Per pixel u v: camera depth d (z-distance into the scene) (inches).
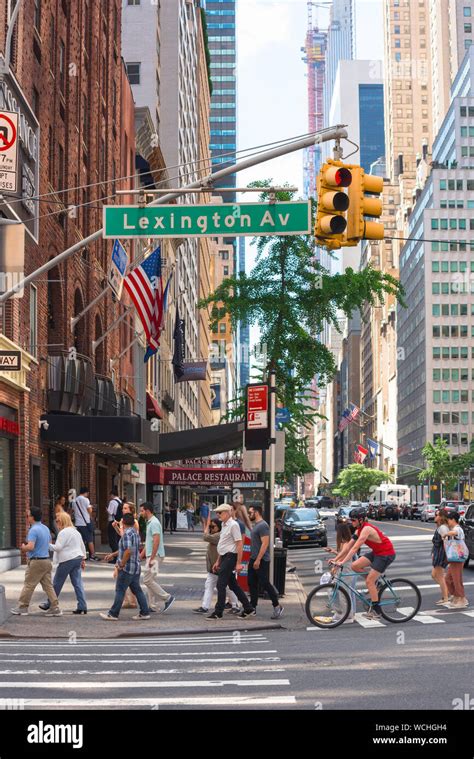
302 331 1375.5
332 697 337.7
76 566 704.4
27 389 1069.8
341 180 516.7
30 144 1072.8
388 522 3511.3
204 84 5251.0
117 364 1782.7
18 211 1023.0
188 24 4065.0
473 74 6240.2
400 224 7642.7
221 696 340.8
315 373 1430.9
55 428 1171.9
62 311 1294.3
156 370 2652.6
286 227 598.5
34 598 790.5
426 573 1083.9
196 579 1021.2
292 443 1815.9
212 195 3745.1
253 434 819.4
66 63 1376.7
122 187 1942.7
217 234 599.5
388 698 335.0
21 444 1072.8
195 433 1529.3
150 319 1233.4
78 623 651.5
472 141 6141.7
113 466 1797.5
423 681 374.0
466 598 834.2
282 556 840.9
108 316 1689.2
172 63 3457.2
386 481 7042.3
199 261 4776.1
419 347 6299.2
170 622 667.4
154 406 2319.1
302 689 355.9
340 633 606.9
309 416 1540.4
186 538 2201.0
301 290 1405.0
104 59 1748.3
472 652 467.8
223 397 6884.8
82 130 1487.5
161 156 2516.0
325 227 517.3
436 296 6082.7
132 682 377.7
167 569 1164.5
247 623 665.6
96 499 1592.0
